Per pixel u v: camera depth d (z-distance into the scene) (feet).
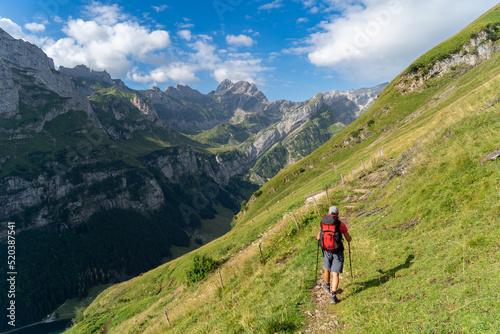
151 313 92.94
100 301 237.86
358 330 16.72
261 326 22.26
